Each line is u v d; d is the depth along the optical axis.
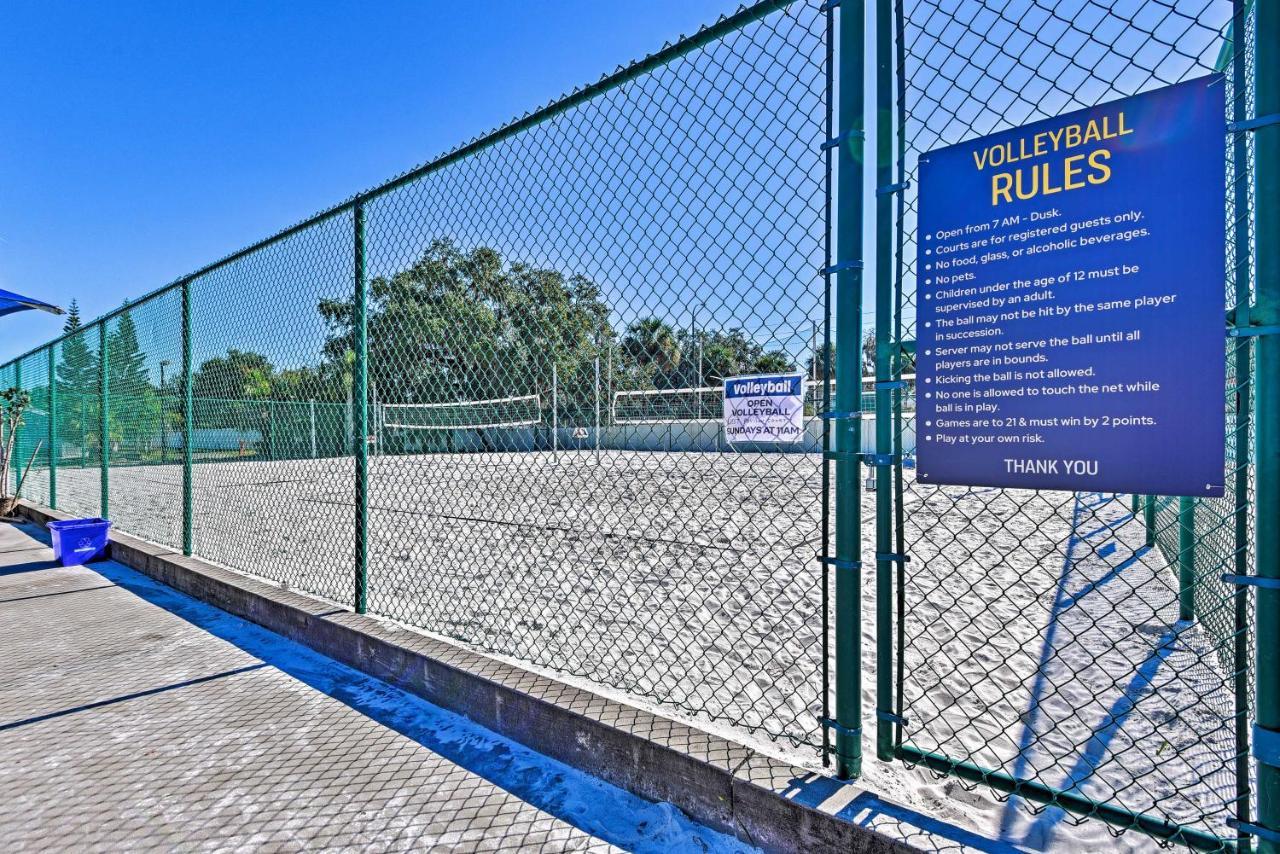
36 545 6.53
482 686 2.48
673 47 2.20
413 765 2.20
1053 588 4.38
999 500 8.70
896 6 1.67
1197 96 1.24
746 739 2.23
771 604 4.07
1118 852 1.66
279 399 4.23
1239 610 1.29
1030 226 1.42
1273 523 1.22
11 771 2.18
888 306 1.69
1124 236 1.31
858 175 1.72
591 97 2.54
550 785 2.07
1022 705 2.64
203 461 7.82
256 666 3.11
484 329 3.28
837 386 1.75
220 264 4.68
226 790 2.06
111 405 7.18
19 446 9.95
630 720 2.10
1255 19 1.25
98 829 1.87
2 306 6.02
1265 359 1.22
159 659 3.21
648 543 6.16
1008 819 1.80
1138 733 2.36
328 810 1.95
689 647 3.33
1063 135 1.38
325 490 10.40
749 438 1.89
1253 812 1.71
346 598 4.34
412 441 9.40
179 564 4.57
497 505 9.27
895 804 1.61
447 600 4.31
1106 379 1.33
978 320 1.48
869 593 4.13
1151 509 5.28
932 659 3.15
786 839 1.65
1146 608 3.85
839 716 1.76
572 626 3.72
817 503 8.73
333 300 3.71
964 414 1.50
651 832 1.82
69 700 2.73
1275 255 1.20
